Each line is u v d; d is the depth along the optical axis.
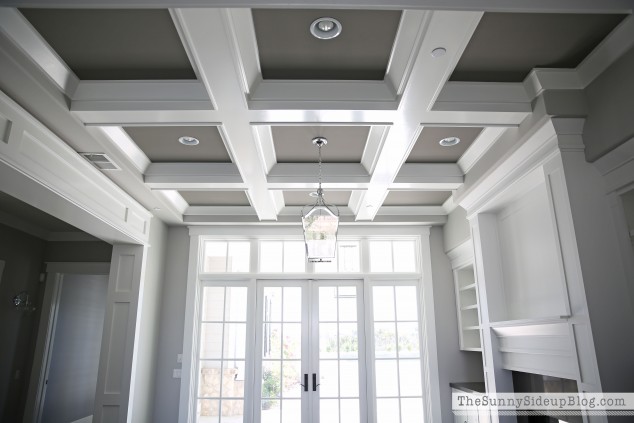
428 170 3.73
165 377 4.75
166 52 2.17
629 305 2.25
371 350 4.84
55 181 2.74
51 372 5.68
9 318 4.77
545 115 2.42
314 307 5.02
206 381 4.82
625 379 2.15
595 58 2.27
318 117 2.57
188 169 3.64
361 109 2.47
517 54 2.26
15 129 2.32
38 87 2.18
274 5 1.66
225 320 4.98
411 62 2.09
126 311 4.24
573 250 2.37
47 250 5.38
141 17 1.92
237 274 5.07
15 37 1.90
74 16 1.90
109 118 2.55
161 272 4.95
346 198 4.70
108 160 3.17
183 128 3.02
